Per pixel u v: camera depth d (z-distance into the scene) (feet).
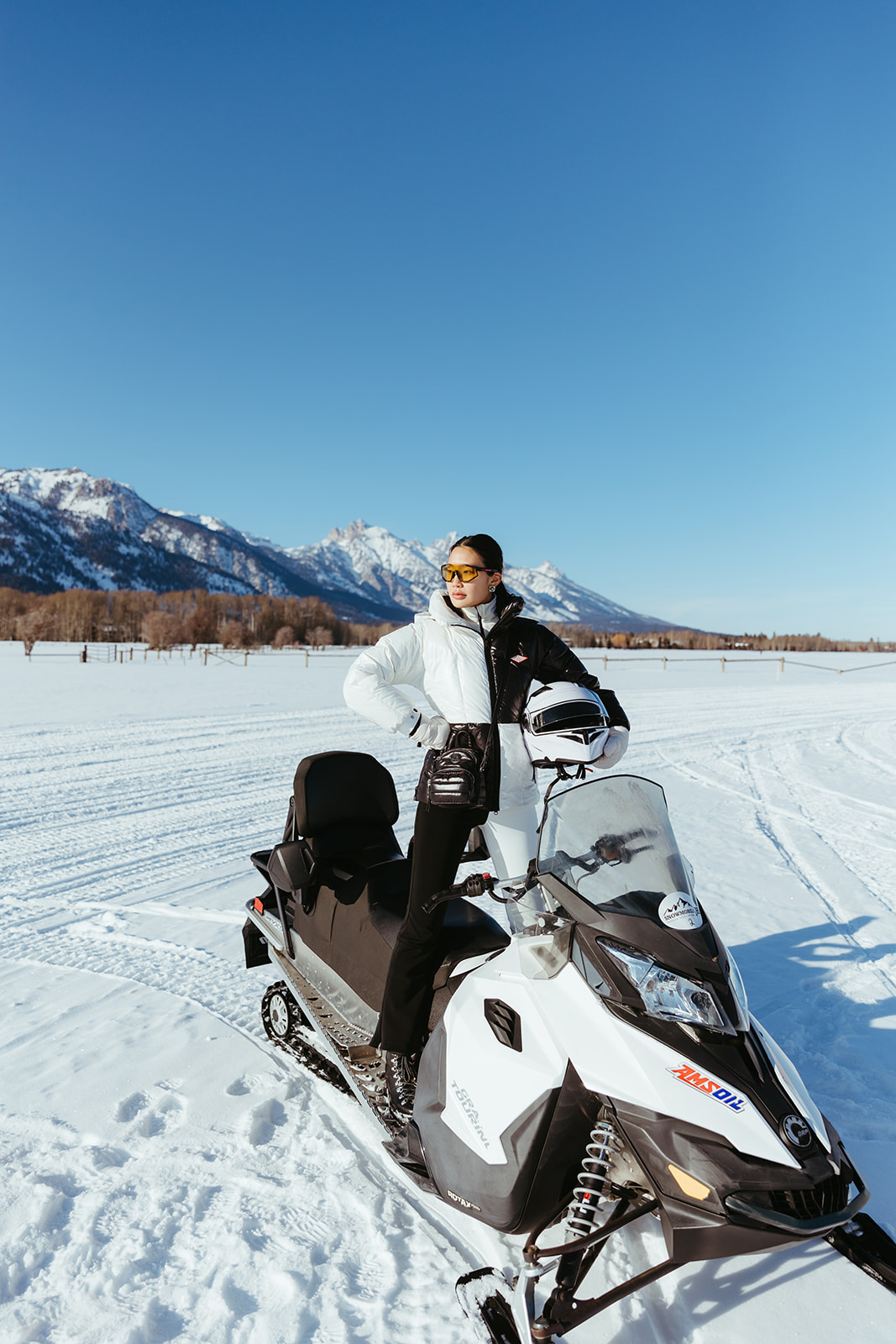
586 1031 6.17
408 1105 7.88
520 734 7.55
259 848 19.47
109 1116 8.80
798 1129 5.61
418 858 7.52
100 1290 6.40
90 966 12.91
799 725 44.70
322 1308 6.23
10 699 53.52
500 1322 5.87
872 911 15.71
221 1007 11.51
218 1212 7.35
